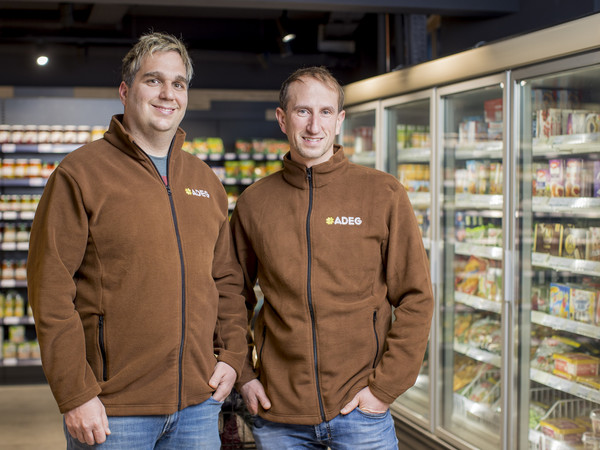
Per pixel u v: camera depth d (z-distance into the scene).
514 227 3.08
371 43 7.49
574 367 2.94
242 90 6.99
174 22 7.77
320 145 2.06
